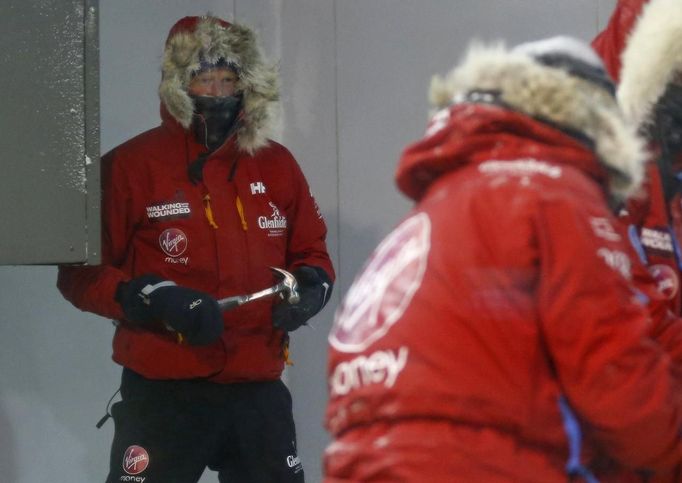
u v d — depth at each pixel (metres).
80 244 10.37
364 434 5.68
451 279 5.67
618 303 5.61
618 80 9.05
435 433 5.47
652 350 5.73
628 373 5.54
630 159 6.21
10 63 10.05
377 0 15.70
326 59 16.28
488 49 6.58
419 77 15.20
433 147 6.19
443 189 6.07
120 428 11.80
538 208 5.68
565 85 6.11
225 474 12.38
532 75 6.12
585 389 5.55
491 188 5.83
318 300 12.12
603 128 6.17
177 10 15.68
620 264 5.75
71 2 10.27
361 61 15.89
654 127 7.95
